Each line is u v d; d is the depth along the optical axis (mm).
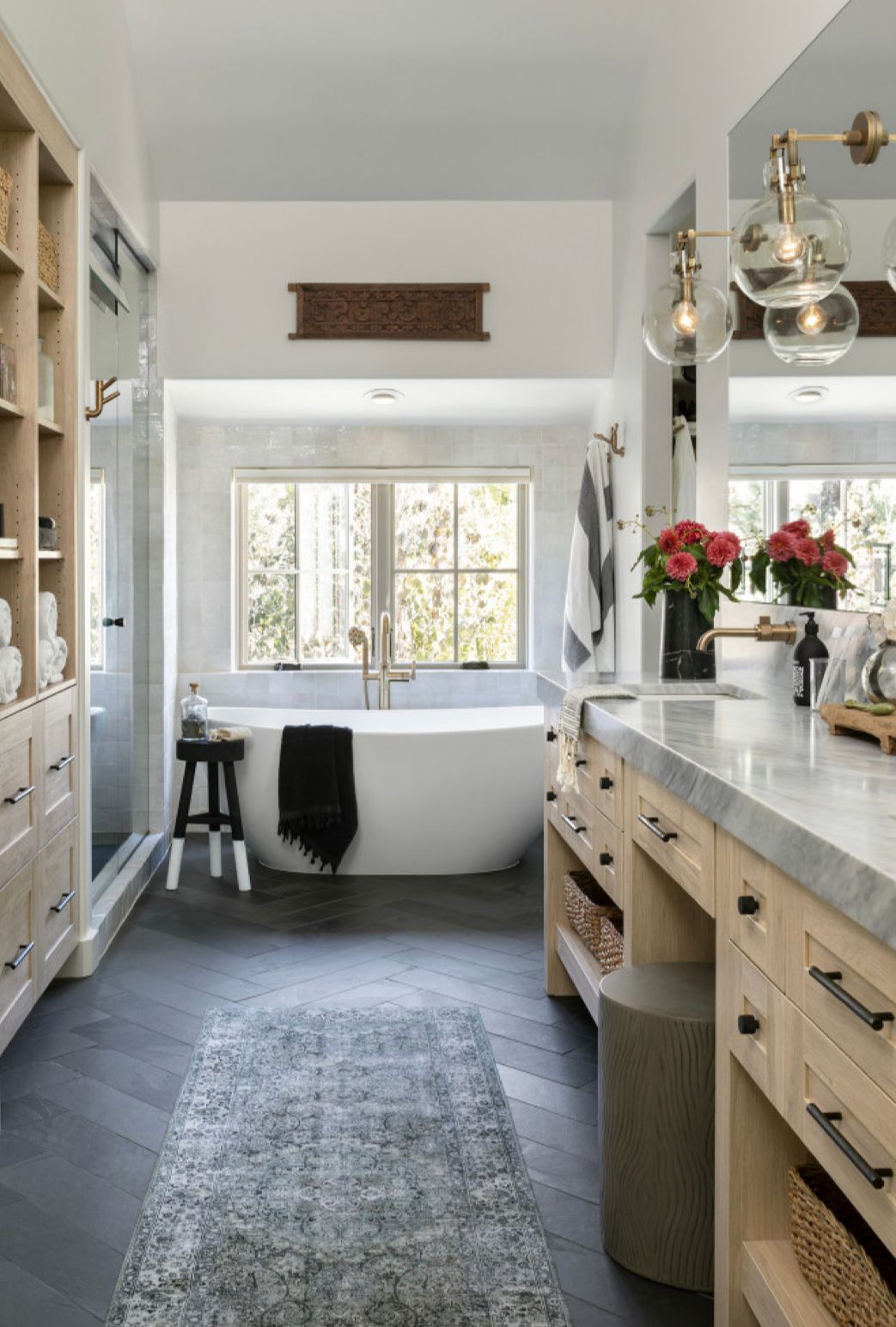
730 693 3361
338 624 6418
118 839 4891
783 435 3139
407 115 5105
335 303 5500
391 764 5152
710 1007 2236
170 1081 3037
